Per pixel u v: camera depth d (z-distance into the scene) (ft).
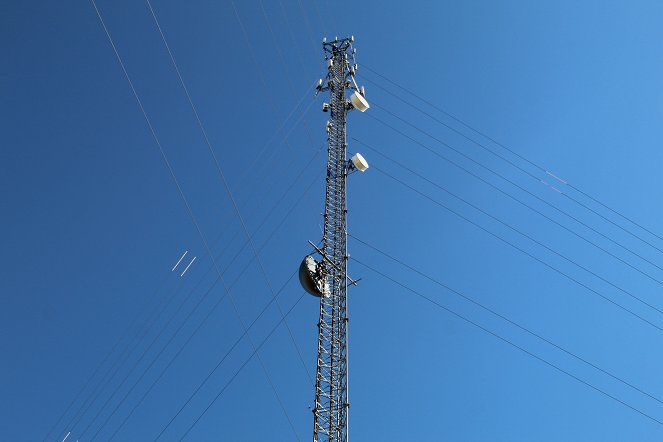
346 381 98.32
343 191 121.19
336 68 142.41
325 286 108.78
